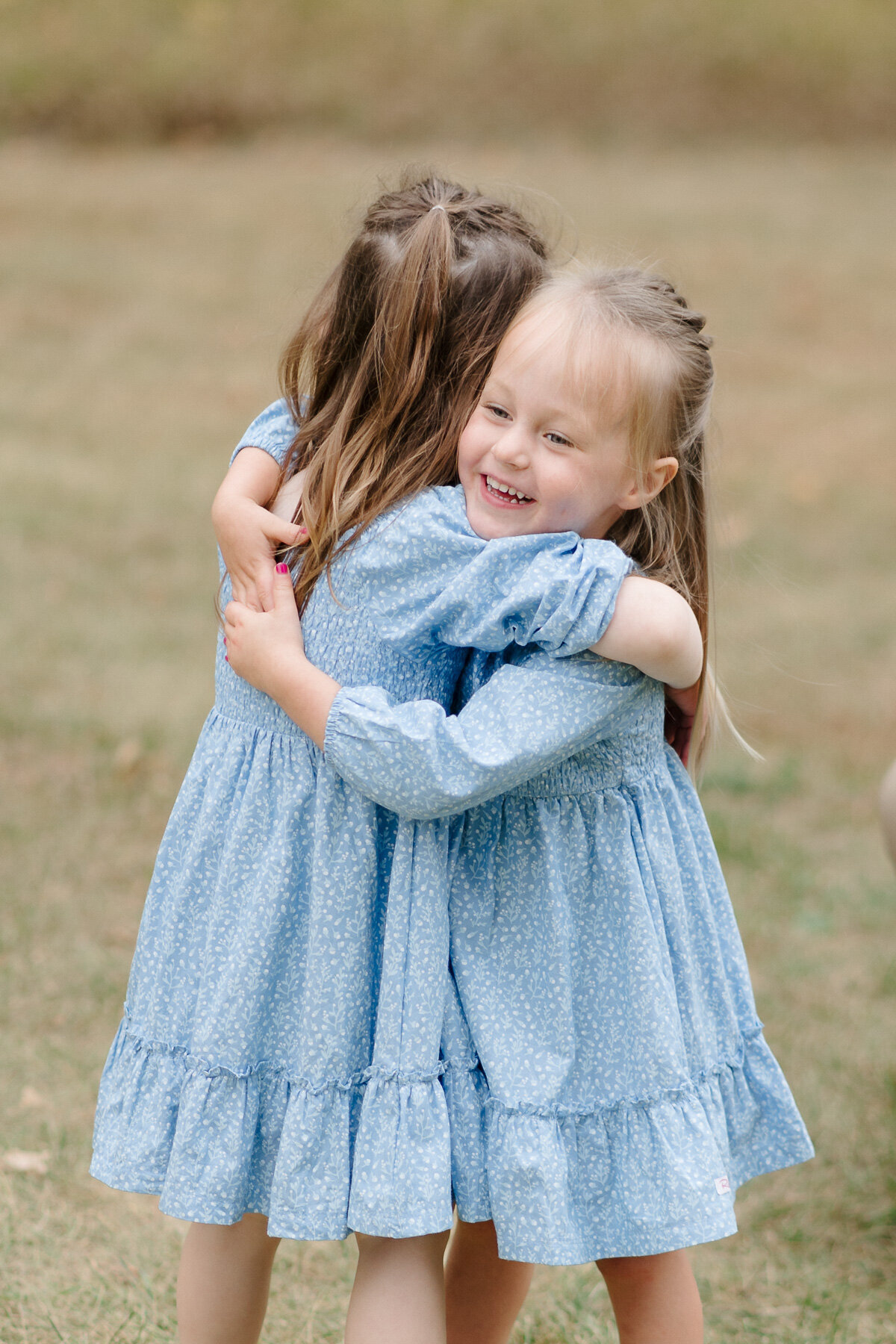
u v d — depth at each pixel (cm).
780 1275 278
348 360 213
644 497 201
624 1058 199
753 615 685
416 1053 191
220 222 1298
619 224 1295
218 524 211
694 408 203
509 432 195
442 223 204
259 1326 214
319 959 195
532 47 1684
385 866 199
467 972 197
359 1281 194
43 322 1075
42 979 363
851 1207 299
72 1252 268
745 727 571
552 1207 190
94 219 1292
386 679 200
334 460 206
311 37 1673
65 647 594
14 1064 327
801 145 1616
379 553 198
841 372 1060
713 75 1681
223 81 1600
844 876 452
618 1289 207
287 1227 191
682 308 206
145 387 975
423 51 1669
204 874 206
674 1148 195
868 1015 370
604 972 200
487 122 1586
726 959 219
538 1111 193
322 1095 193
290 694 196
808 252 1288
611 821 201
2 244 1216
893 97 1686
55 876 417
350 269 212
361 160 1484
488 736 188
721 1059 212
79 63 1594
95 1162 207
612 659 192
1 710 526
